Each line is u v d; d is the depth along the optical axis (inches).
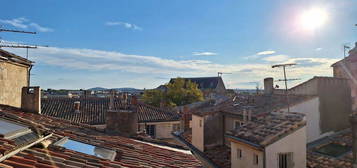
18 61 496.1
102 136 373.1
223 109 735.1
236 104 770.2
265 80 836.6
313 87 623.5
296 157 433.1
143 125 983.0
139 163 252.7
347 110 625.3
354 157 359.9
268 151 417.7
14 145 182.7
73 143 267.3
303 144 439.5
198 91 2193.7
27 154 184.4
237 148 503.8
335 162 453.4
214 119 724.0
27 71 550.9
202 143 712.4
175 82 2171.5
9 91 475.5
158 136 1004.6
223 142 718.5
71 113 967.0
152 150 342.0
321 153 510.3
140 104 1125.7
